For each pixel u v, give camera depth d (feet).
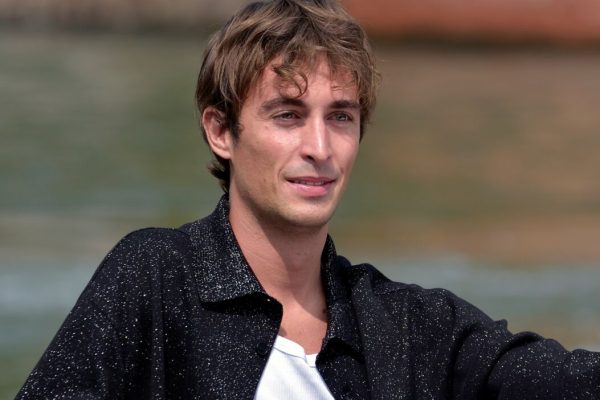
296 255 20.07
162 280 19.47
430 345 20.83
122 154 127.13
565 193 116.88
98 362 18.71
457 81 193.98
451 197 112.78
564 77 199.72
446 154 135.95
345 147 19.76
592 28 226.58
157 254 19.67
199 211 102.17
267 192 19.61
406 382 20.17
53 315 64.85
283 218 19.57
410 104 171.01
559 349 20.67
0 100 158.61
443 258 86.74
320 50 19.35
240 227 20.17
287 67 19.21
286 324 20.11
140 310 19.19
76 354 18.69
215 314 19.52
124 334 18.99
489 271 82.38
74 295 69.62
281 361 19.52
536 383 20.26
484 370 20.54
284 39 19.44
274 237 19.97
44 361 18.67
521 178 124.47
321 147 19.30
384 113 162.61
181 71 194.29
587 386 20.04
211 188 111.65
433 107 168.35
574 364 20.21
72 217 96.22
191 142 135.03
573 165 132.77
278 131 19.45
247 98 19.62
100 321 18.90
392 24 229.04
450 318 20.97
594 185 121.49
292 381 19.51
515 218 103.30
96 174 116.47
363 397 19.99
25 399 18.39
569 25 227.20
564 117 163.43
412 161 130.82
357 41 19.99
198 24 242.58
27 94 164.45
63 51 212.64
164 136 138.31
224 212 20.39
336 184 19.72
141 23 242.17
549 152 139.64
